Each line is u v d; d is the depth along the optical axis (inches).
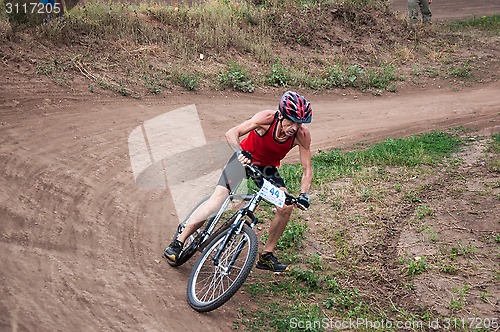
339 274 205.5
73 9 444.1
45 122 294.0
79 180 240.1
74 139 281.7
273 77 461.7
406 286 196.9
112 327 159.8
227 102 403.2
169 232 220.7
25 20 397.1
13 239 189.5
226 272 176.2
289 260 210.7
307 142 188.9
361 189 273.7
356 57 540.7
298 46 534.9
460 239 224.2
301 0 596.1
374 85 491.8
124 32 438.6
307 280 197.6
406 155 317.7
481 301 187.0
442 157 317.4
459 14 773.3
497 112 422.0
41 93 328.2
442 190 271.6
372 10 603.5
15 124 282.5
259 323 173.0
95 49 405.4
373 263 212.4
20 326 150.8
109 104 343.6
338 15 579.2
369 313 184.2
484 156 316.2
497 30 671.8
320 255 217.2
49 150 262.1
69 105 325.4
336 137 367.2
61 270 179.9
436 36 621.6
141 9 497.0
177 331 163.9
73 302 166.4
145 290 180.7
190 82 406.0
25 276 172.6
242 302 183.5
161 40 456.4
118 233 210.4
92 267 185.8
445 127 387.2
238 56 486.9
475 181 279.0
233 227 178.1
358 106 443.2
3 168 233.3
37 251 186.7
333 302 187.3
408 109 437.7
